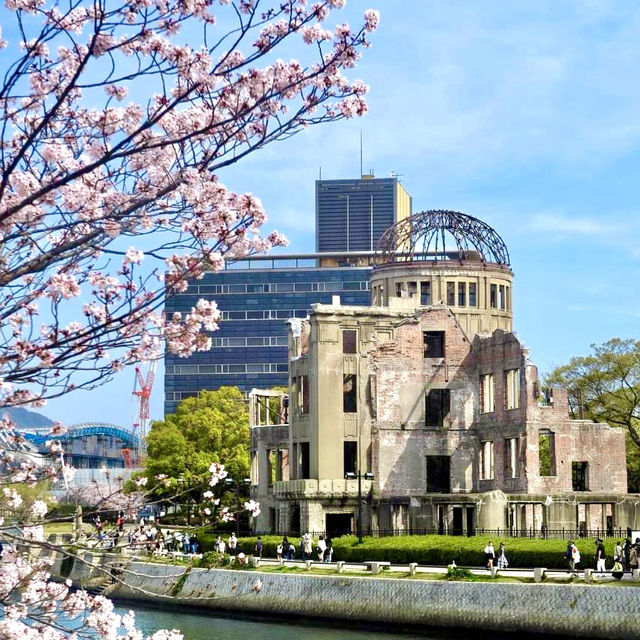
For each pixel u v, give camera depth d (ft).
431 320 388.78
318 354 388.57
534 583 240.32
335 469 384.27
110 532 104.73
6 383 76.33
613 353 433.48
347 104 80.48
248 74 79.20
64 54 78.69
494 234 468.75
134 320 77.66
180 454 503.61
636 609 221.46
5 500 94.48
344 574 280.72
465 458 383.65
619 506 345.10
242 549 338.95
